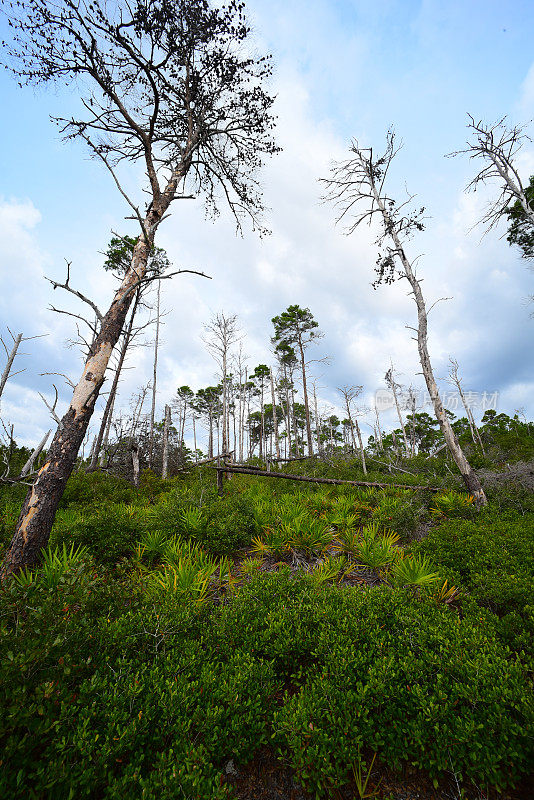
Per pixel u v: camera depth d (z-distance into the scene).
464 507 7.62
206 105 7.28
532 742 2.11
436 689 2.43
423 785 2.20
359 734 2.26
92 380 4.92
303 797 2.17
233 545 6.20
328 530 6.68
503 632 3.26
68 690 2.29
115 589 3.49
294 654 3.07
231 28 6.07
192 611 3.48
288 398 34.94
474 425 27.92
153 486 13.12
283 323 28.41
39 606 2.78
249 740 2.30
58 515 7.18
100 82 5.62
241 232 9.26
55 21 5.04
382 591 3.90
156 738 2.16
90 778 1.84
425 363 9.88
